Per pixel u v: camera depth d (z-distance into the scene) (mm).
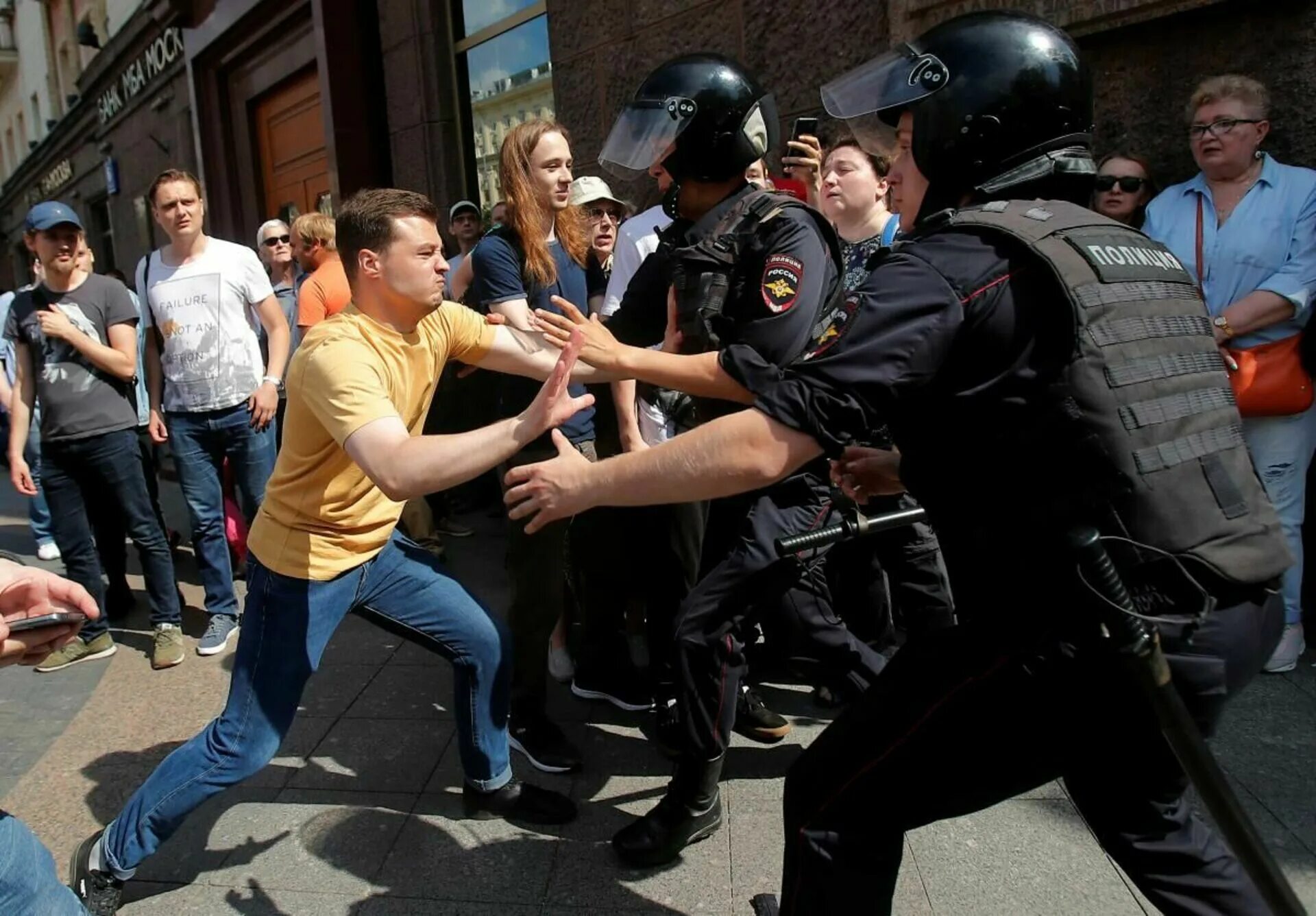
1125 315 1181
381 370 1871
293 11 7359
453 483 1651
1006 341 1179
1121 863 1398
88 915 1292
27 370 3541
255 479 3602
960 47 1323
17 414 3547
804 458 1233
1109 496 1152
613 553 2779
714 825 2150
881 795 1358
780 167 4137
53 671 3361
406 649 3387
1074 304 1149
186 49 9039
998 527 1238
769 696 2902
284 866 2152
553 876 2094
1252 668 1225
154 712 3010
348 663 3273
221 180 9195
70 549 3426
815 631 2363
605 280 3309
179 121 9992
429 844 2215
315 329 1906
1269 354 2768
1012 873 2025
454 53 6363
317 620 2000
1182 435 1176
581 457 1418
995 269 1189
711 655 2045
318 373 1787
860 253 2971
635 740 2701
